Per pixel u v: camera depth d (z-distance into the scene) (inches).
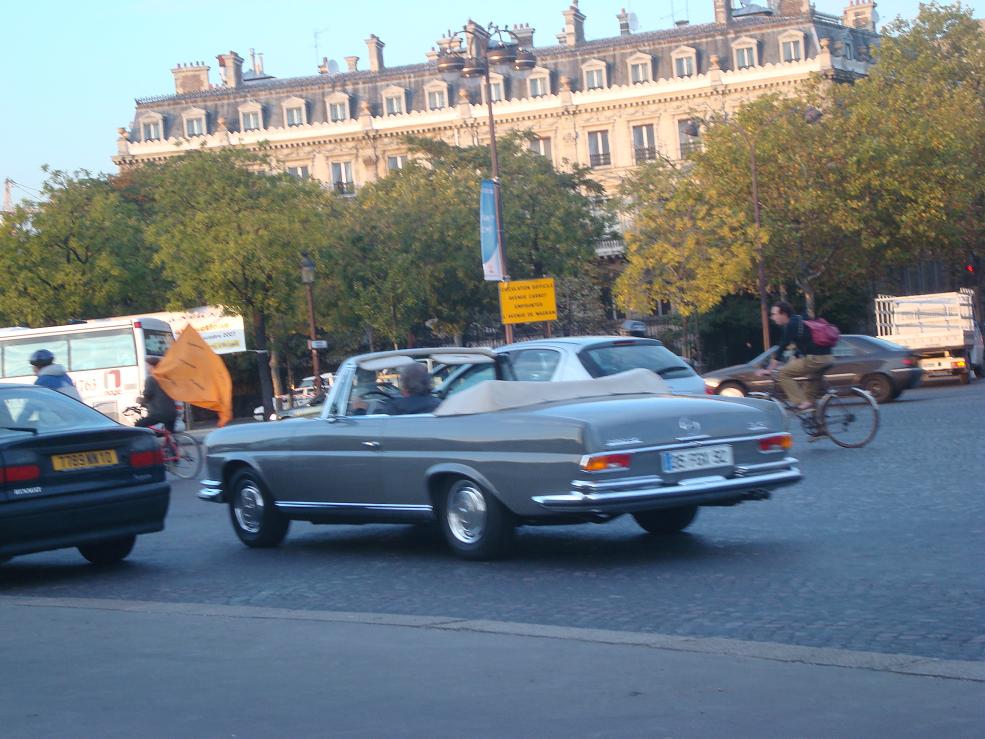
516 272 2304.4
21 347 1331.2
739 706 202.4
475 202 2277.3
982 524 378.9
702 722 194.9
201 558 432.5
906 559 330.6
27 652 278.8
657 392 397.4
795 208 1977.1
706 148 2089.1
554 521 356.5
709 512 451.5
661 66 3063.5
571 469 337.4
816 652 233.8
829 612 273.1
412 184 2308.1
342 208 2336.4
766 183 2003.0
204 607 325.4
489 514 363.3
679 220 2070.6
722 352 2576.3
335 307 2304.4
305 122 3267.7
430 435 375.2
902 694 204.1
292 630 286.4
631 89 3031.5
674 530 406.9
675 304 2213.3
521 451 349.7
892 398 1078.4
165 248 1957.4
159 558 440.5
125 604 338.6
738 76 2962.6
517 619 291.1
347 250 2215.8
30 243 1991.9
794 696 206.4
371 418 398.0
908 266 2380.7
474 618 295.1
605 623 279.3
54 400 422.9
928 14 2561.5
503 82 3164.4
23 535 379.9
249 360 2476.6
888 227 2065.7
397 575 365.1
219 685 236.1
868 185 2011.6
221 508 601.9
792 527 402.0
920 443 638.5
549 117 3090.6
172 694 230.8
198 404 812.6
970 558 326.0
